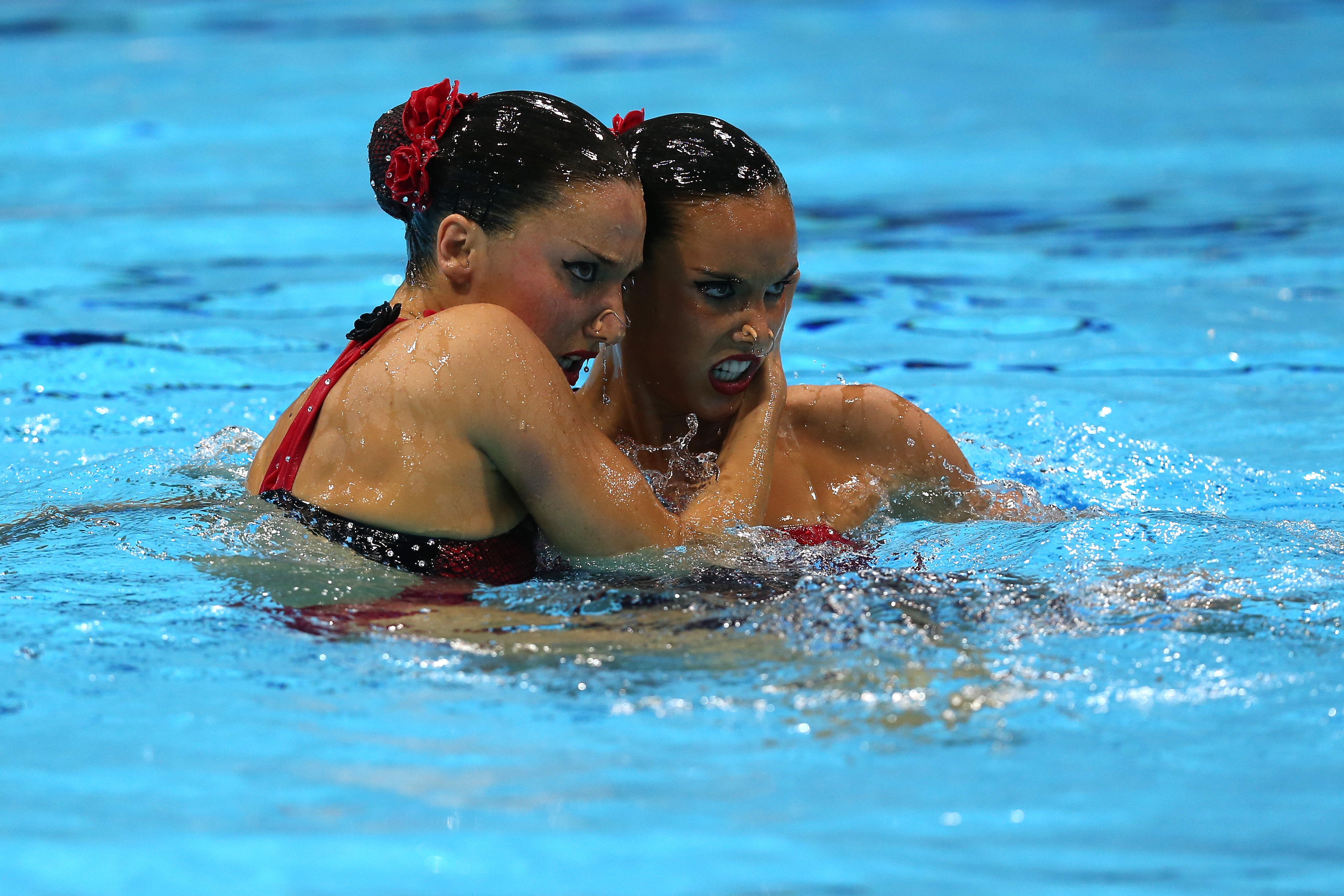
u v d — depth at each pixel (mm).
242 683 7117
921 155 32031
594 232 8891
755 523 9344
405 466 8711
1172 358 16844
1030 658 7465
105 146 32812
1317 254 22547
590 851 5465
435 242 9305
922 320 19109
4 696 6914
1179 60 44219
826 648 7562
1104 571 8820
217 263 22594
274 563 8672
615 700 6957
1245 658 7473
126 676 7188
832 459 10430
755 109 37000
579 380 13172
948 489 10523
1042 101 38156
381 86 39375
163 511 9914
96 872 5270
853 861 5422
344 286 20984
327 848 5457
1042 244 23953
